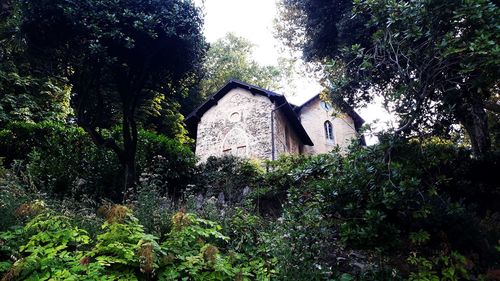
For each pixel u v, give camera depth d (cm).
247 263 375
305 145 1825
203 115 1495
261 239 409
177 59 671
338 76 480
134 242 325
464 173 566
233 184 798
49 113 1058
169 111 1672
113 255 312
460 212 392
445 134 404
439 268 356
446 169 550
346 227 365
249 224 449
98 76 629
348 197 372
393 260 369
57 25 570
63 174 644
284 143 1426
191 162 855
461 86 384
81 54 604
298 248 353
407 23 367
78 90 664
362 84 489
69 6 550
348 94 601
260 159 1193
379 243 349
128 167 626
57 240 307
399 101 364
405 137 376
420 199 368
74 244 327
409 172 354
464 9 321
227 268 337
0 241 303
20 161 601
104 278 272
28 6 548
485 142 640
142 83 661
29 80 1055
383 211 354
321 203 385
